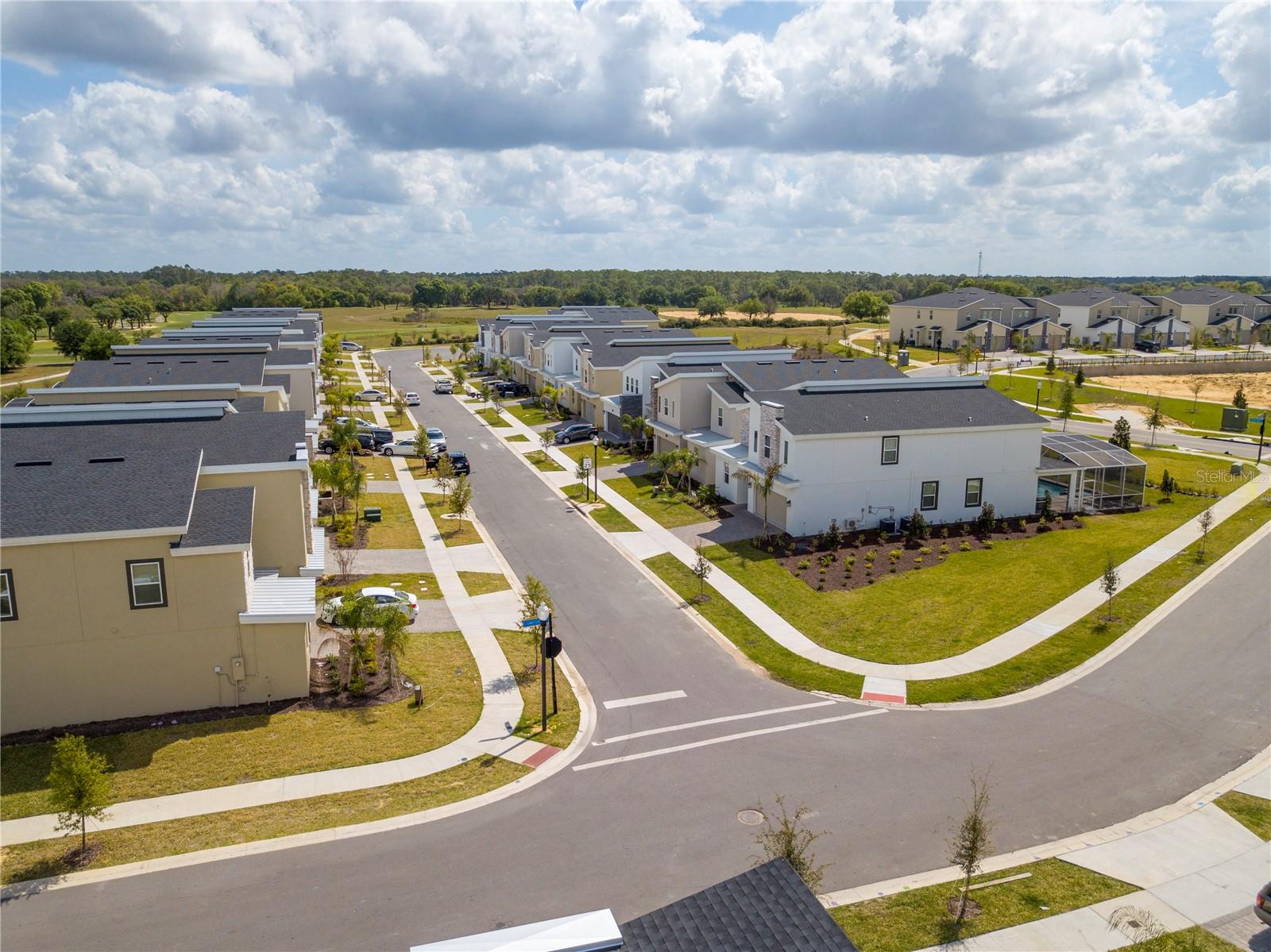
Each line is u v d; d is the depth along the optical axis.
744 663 28.47
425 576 36.22
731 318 161.62
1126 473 45.44
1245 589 32.72
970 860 16.34
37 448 28.58
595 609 33.06
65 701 23.55
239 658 24.64
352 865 18.03
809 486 40.28
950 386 47.19
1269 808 19.94
